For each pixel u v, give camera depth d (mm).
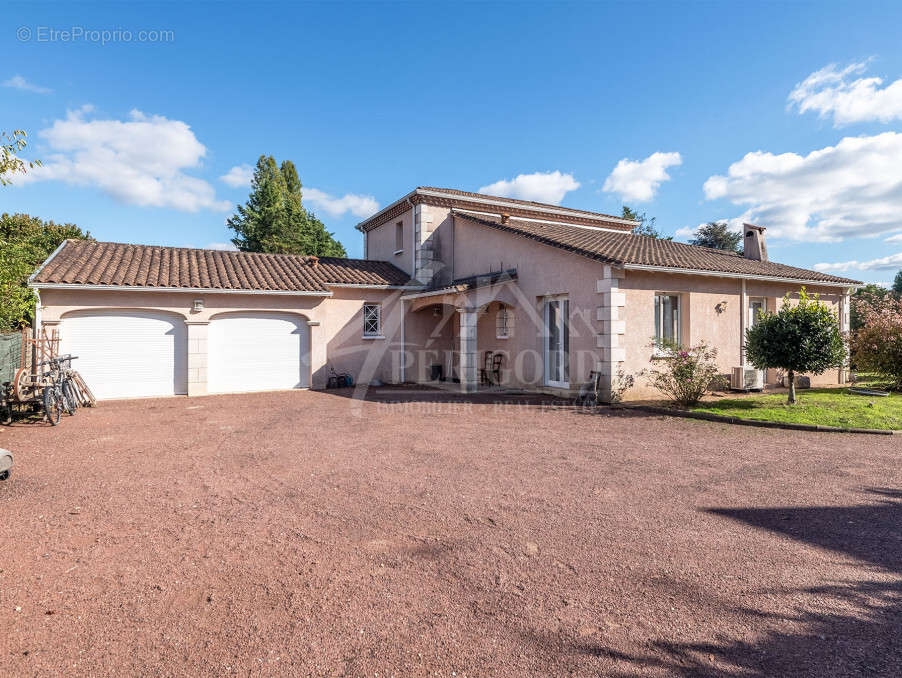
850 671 2521
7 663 2588
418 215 17750
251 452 7168
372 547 3996
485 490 5418
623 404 11148
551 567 3654
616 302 11148
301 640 2793
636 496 5215
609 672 2537
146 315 13406
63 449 7340
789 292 14594
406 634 2852
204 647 2730
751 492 5332
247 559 3783
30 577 3494
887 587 3363
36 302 11867
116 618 3002
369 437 8180
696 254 15188
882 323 13531
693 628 2910
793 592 3299
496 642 2779
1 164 7707
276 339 15156
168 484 5637
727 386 13102
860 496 5203
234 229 39688
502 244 14828
